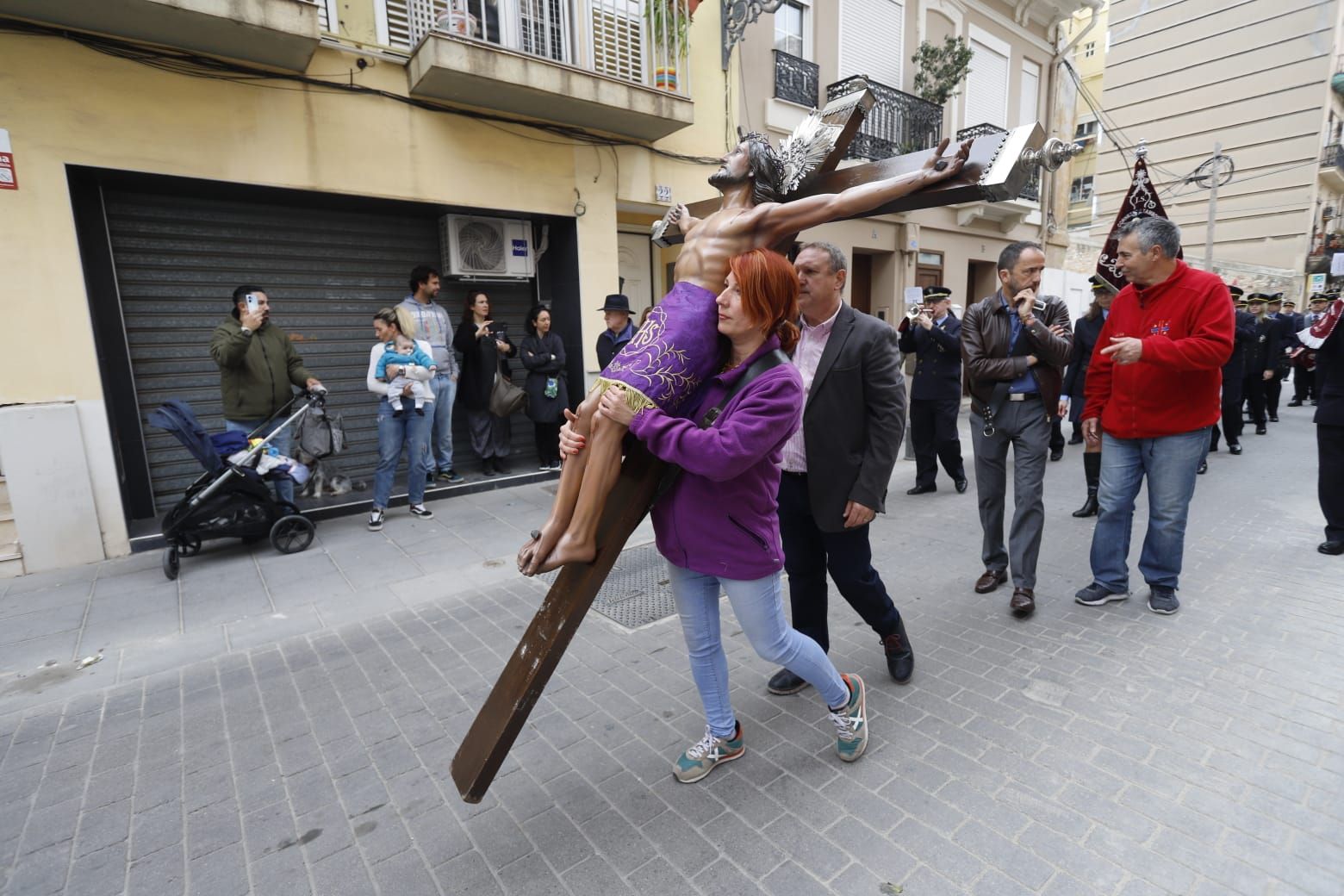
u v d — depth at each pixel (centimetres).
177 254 551
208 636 367
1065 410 367
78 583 443
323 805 232
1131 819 208
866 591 272
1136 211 372
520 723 195
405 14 583
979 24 1173
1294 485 611
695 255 191
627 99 640
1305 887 180
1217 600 363
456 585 436
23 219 445
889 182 171
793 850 203
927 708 274
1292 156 1769
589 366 735
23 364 454
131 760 260
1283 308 1376
